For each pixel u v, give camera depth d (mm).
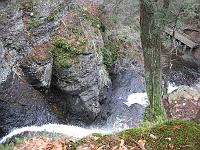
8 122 10523
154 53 7934
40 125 11164
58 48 12094
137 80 14625
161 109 8328
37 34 11711
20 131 10516
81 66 11961
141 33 7855
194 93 12805
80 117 12352
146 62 8086
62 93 12172
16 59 11031
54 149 3311
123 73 15016
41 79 11492
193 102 12242
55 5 12383
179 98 12477
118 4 10281
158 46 7895
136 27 14250
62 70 11828
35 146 3637
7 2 10664
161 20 7680
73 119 12203
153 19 7578
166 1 7711
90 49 12312
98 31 14406
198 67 16484
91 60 12297
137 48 15945
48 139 3807
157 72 8102
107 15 15016
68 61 11836
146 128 3285
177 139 3025
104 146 3117
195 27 17031
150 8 7453
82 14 13836
